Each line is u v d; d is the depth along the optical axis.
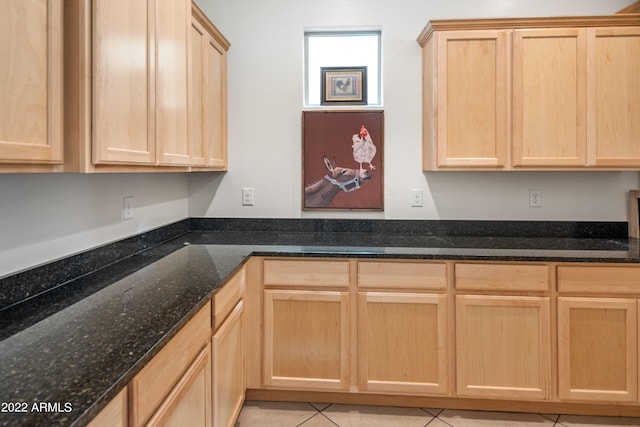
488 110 2.20
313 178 2.62
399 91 2.56
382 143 2.57
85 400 0.73
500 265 1.94
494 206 2.55
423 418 2.01
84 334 1.02
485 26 2.17
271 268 2.04
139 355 0.91
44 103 0.98
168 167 1.67
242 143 2.64
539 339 1.94
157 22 1.50
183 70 1.77
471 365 1.98
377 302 2.01
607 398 1.92
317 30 2.63
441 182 2.56
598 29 2.12
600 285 1.91
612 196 2.49
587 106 2.14
